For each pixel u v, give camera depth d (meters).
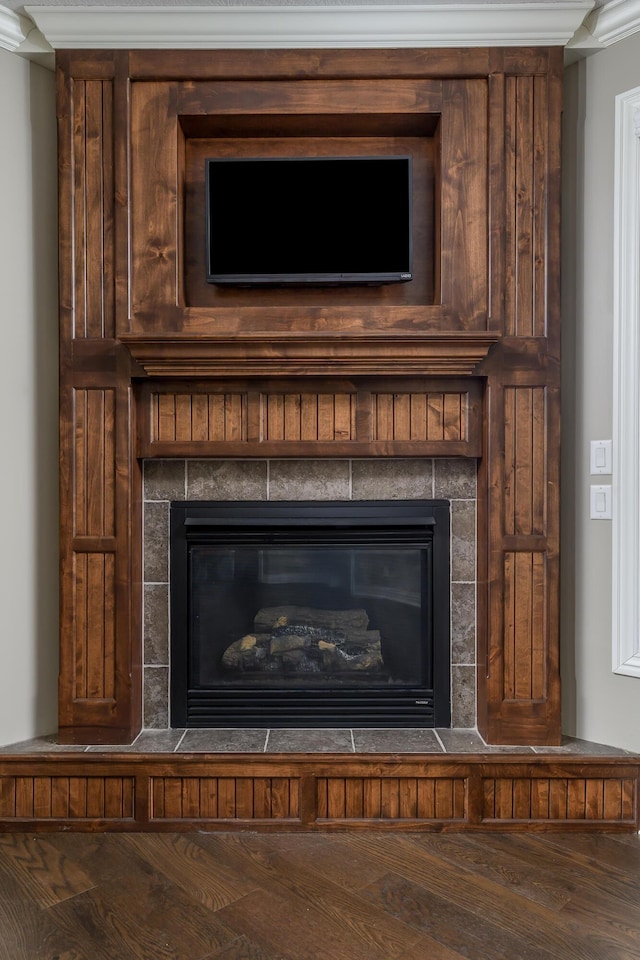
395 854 2.01
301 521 2.41
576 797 2.15
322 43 2.19
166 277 2.25
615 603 2.25
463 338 2.12
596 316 2.31
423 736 2.33
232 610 2.46
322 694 2.41
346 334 2.11
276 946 1.60
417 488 2.45
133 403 2.28
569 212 2.36
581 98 2.33
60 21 2.17
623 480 2.24
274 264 2.29
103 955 1.57
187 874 1.90
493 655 2.25
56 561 2.40
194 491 2.46
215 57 2.21
